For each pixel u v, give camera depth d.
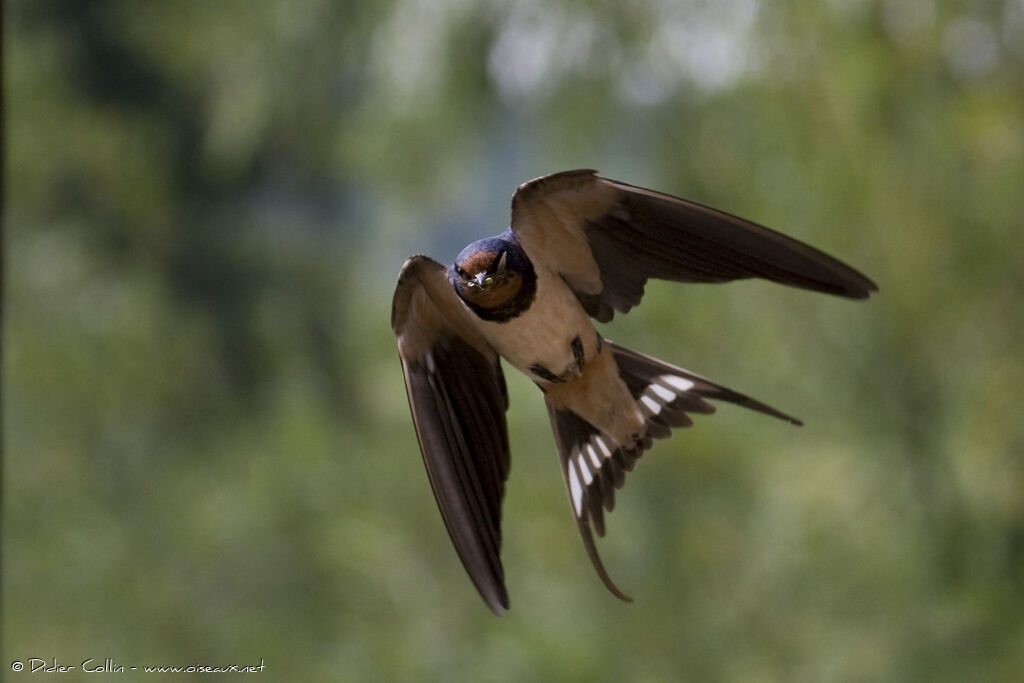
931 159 9.69
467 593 13.69
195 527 18.72
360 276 24.83
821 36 9.82
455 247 16.30
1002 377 9.53
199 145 24.50
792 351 10.59
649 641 11.66
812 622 11.07
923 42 9.58
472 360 6.25
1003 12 9.37
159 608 17.44
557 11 10.63
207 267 24.09
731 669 11.44
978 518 9.93
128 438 21.11
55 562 18.34
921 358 10.05
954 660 10.09
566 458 6.25
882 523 10.22
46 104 21.91
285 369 22.50
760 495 11.29
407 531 14.30
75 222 22.55
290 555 16.97
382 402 16.98
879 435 10.22
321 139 13.84
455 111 11.39
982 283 9.69
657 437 6.12
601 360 6.10
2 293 20.70
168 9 21.05
